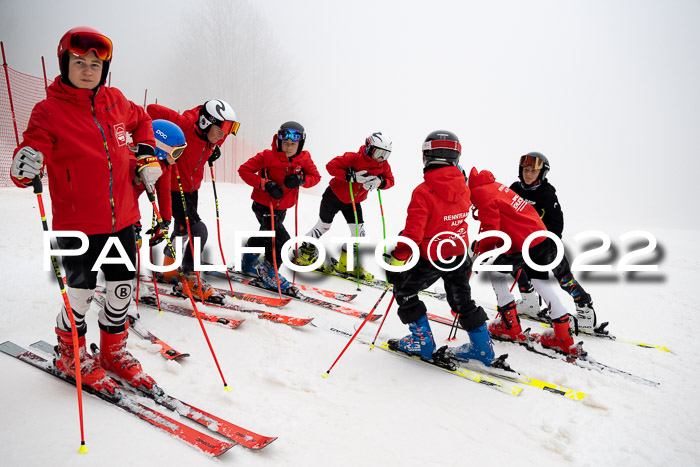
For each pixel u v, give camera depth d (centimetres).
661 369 329
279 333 325
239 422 221
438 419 244
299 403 244
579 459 219
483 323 302
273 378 261
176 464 181
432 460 210
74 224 204
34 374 235
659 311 472
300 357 296
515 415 254
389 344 321
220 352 290
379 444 217
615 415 262
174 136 258
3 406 203
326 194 475
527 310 420
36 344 271
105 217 209
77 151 195
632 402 278
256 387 254
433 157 276
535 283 339
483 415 252
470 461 212
